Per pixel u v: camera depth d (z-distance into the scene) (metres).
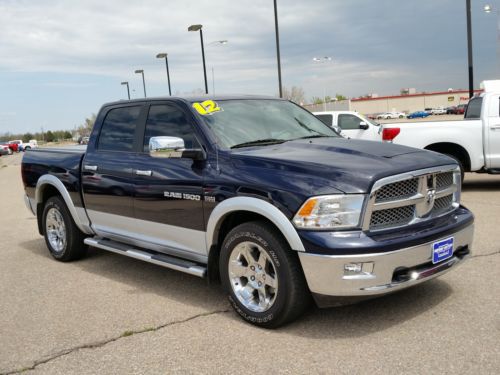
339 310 4.27
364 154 4.04
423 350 3.51
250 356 3.58
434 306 4.24
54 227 6.54
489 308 4.14
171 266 4.74
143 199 4.97
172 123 4.89
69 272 5.95
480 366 3.25
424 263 3.79
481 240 6.16
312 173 3.75
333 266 3.53
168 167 4.71
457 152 9.88
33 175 6.64
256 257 4.06
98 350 3.82
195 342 3.85
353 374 3.25
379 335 3.78
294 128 5.08
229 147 4.45
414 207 3.86
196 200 4.41
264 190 3.86
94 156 5.70
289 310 3.83
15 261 6.62
